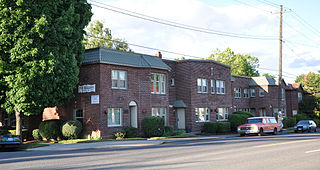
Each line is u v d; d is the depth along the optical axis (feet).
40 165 38.29
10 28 70.95
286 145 60.54
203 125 123.24
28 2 71.51
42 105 75.77
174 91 121.29
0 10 70.33
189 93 118.83
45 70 73.00
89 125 89.51
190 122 117.60
